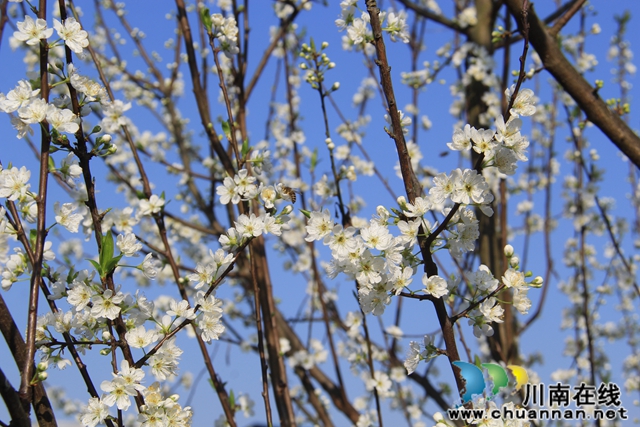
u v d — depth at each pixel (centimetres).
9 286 254
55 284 258
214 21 388
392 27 327
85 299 251
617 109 489
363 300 244
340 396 600
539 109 684
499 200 596
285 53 578
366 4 256
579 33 682
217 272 278
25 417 206
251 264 360
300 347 640
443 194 232
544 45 405
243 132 488
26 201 256
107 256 256
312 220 248
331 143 431
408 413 650
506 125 230
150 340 257
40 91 256
